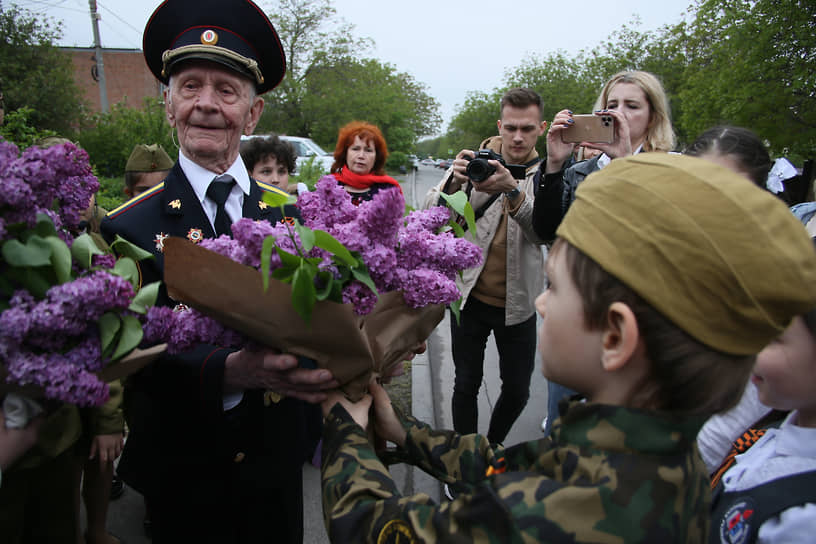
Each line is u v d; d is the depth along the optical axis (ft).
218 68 4.46
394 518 2.58
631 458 2.24
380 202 3.00
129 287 2.81
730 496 3.14
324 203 3.30
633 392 2.35
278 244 3.04
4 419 2.87
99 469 6.17
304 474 8.59
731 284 2.01
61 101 52.01
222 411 4.05
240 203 4.89
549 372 2.61
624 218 2.17
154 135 35.99
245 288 2.97
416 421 3.70
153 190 4.74
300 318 3.02
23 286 2.72
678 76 60.29
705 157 5.07
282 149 11.14
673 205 2.08
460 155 7.68
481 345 8.41
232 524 4.70
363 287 3.10
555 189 6.63
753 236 2.01
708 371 2.16
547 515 2.18
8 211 2.72
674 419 2.25
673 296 2.06
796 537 2.66
